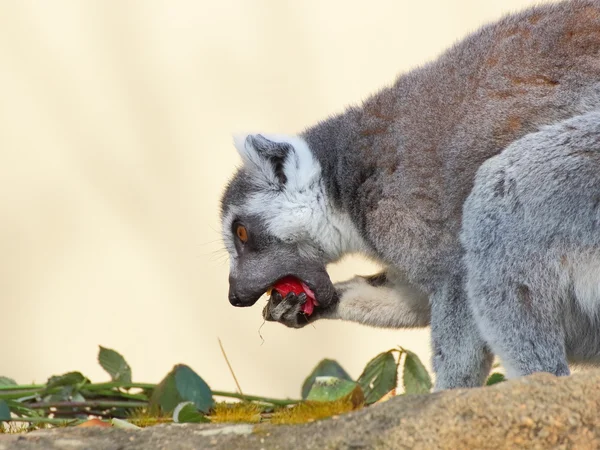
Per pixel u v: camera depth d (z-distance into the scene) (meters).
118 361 10.73
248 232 11.62
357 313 11.96
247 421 7.78
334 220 11.20
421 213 10.13
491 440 6.16
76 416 9.97
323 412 7.27
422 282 10.27
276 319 11.80
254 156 11.44
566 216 8.68
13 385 10.04
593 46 9.89
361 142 10.83
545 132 8.98
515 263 8.77
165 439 6.85
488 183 9.04
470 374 9.81
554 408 6.23
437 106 10.38
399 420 6.32
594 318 9.00
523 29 10.43
